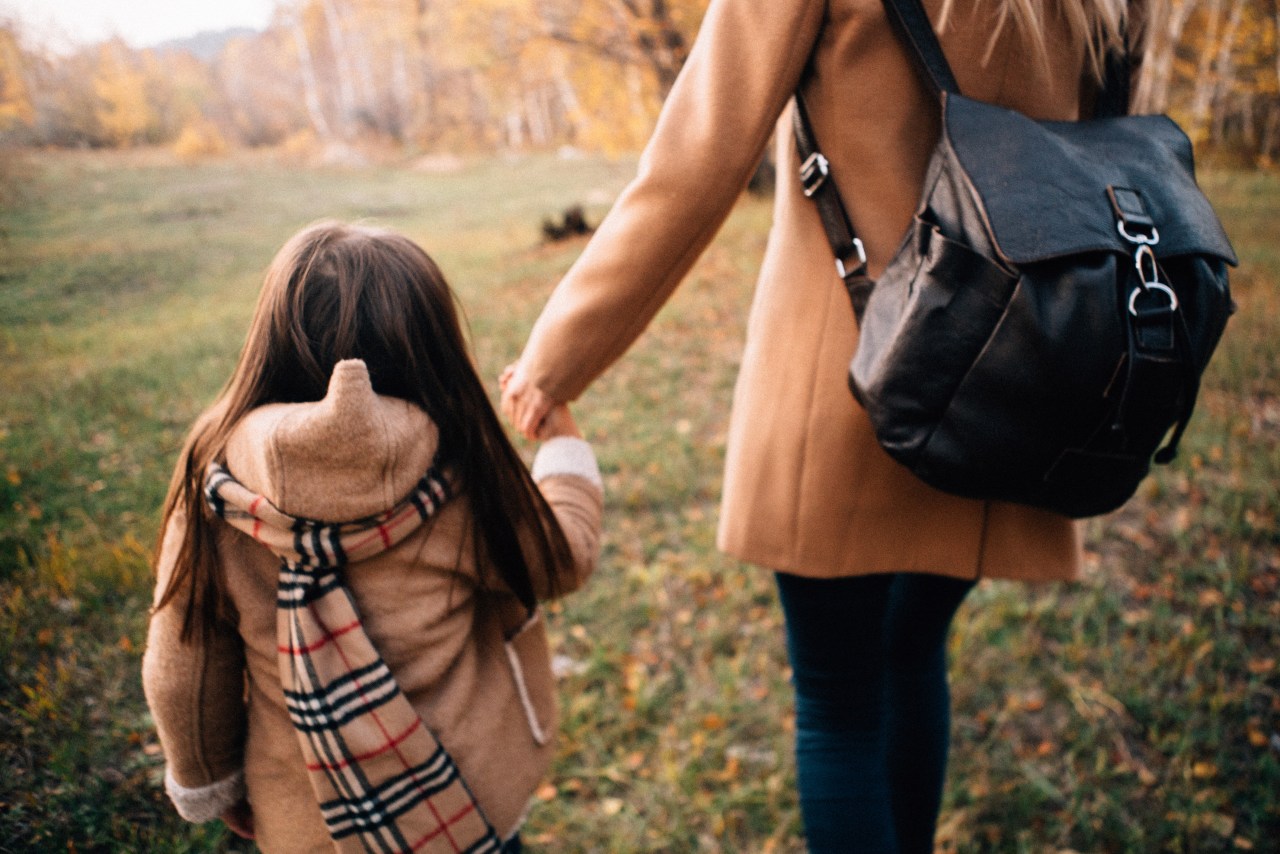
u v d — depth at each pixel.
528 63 11.91
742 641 2.69
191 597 1.07
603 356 1.22
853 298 1.14
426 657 1.13
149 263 6.74
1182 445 4.03
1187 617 2.83
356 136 34.81
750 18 1.08
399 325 1.15
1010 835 2.01
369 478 1.02
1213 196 10.08
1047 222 0.92
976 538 1.21
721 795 2.06
